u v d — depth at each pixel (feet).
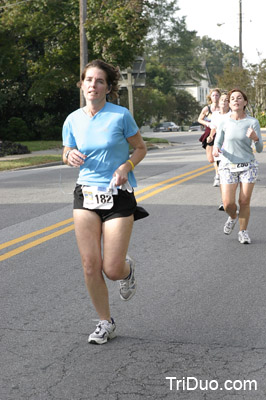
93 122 16.66
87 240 16.67
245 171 28.50
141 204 40.96
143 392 14.14
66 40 132.57
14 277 23.82
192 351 16.40
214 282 22.93
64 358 16.05
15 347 16.80
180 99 326.24
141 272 24.48
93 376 14.96
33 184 54.44
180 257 26.78
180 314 19.39
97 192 16.51
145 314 19.45
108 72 16.61
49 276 23.90
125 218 16.57
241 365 15.49
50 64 136.46
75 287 22.41
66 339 17.37
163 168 63.93
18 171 72.49
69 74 136.05
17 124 149.18
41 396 13.97
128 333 17.81
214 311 19.65
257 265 25.26
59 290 22.07
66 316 19.29
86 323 18.63
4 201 43.98
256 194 44.34
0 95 144.87
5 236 31.50
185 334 17.66
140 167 65.92
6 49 128.36
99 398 13.85
